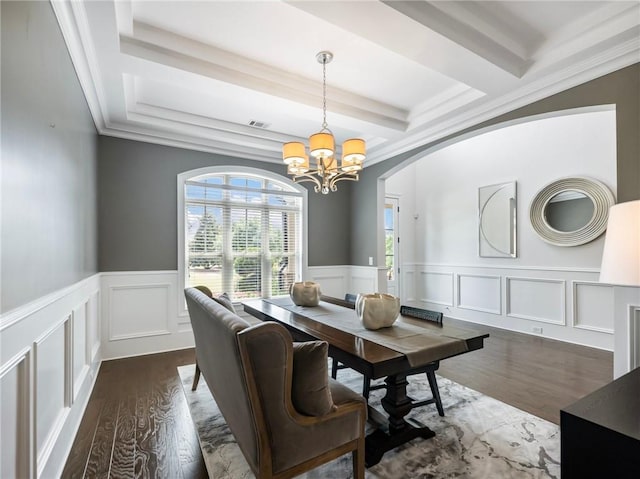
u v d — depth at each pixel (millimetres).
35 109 1375
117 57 2201
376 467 1700
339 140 4293
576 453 931
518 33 2182
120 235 3527
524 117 2754
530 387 2727
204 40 2252
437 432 2031
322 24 2088
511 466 1710
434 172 5965
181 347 3830
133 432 2059
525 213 4508
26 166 1276
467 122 3213
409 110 3408
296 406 1368
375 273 4668
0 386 1067
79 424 2145
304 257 4773
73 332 2045
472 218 5250
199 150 4020
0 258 1050
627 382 1187
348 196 5203
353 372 3107
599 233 3748
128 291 3555
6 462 1122
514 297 4633
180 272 3857
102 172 3447
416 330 1954
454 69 2361
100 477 1651
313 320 2217
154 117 3389
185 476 1664
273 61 2504
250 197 4430
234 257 4297
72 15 1774
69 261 1984
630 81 2125
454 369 3141
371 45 2309
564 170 4109
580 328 3916
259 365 1239
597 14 1984
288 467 1324
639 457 816
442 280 5781
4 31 1084
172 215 3832
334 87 2912
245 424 1361
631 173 2111
